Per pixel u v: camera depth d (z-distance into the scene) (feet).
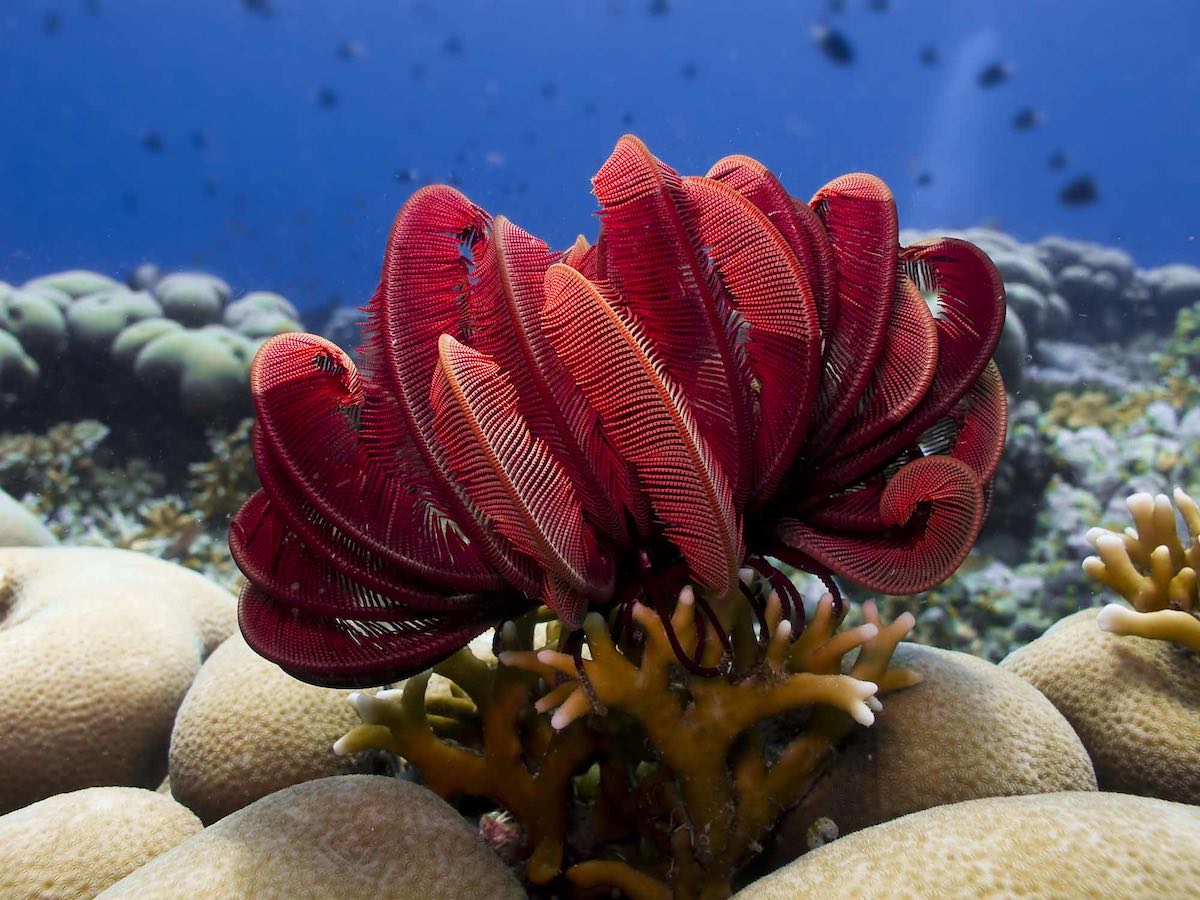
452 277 0.75
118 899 0.65
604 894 0.80
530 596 0.70
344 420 0.75
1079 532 2.44
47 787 1.00
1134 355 4.73
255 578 0.72
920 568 0.70
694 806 0.76
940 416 0.76
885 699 0.81
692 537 0.66
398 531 0.72
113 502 3.44
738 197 0.70
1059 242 5.60
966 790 0.76
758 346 0.71
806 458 0.76
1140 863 0.55
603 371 0.64
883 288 0.74
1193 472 2.52
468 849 0.72
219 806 0.91
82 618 1.11
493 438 0.63
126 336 3.74
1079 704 0.90
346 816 0.71
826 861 0.62
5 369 3.59
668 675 0.74
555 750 0.80
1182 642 0.84
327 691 0.94
